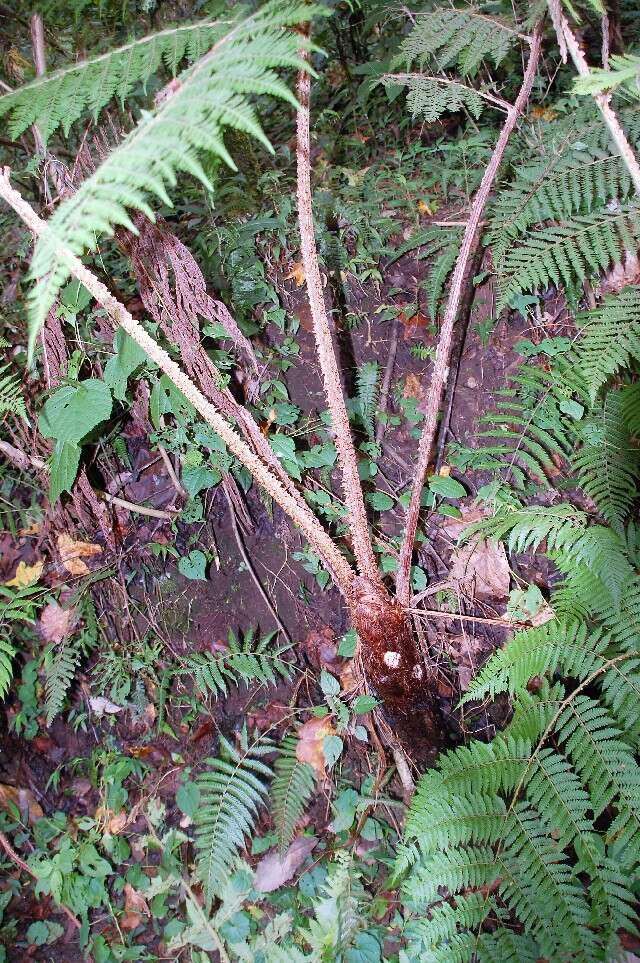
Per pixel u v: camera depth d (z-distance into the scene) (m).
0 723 2.65
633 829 1.79
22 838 2.55
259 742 2.50
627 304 2.21
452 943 1.83
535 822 1.86
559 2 1.49
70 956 2.37
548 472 2.62
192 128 1.11
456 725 2.40
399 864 1.92
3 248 2.95
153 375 2.51
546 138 2.61
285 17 1.29
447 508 2.58
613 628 2.07
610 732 1.91
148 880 2.43
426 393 2.75
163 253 2.23
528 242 2.37
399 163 3.14
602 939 1.71
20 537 2.79
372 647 2.11
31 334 1.07
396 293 2.87
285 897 2.30
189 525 2.71
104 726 2.66
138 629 2.68
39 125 1.57
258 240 2.89
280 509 2.66
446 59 2.15
